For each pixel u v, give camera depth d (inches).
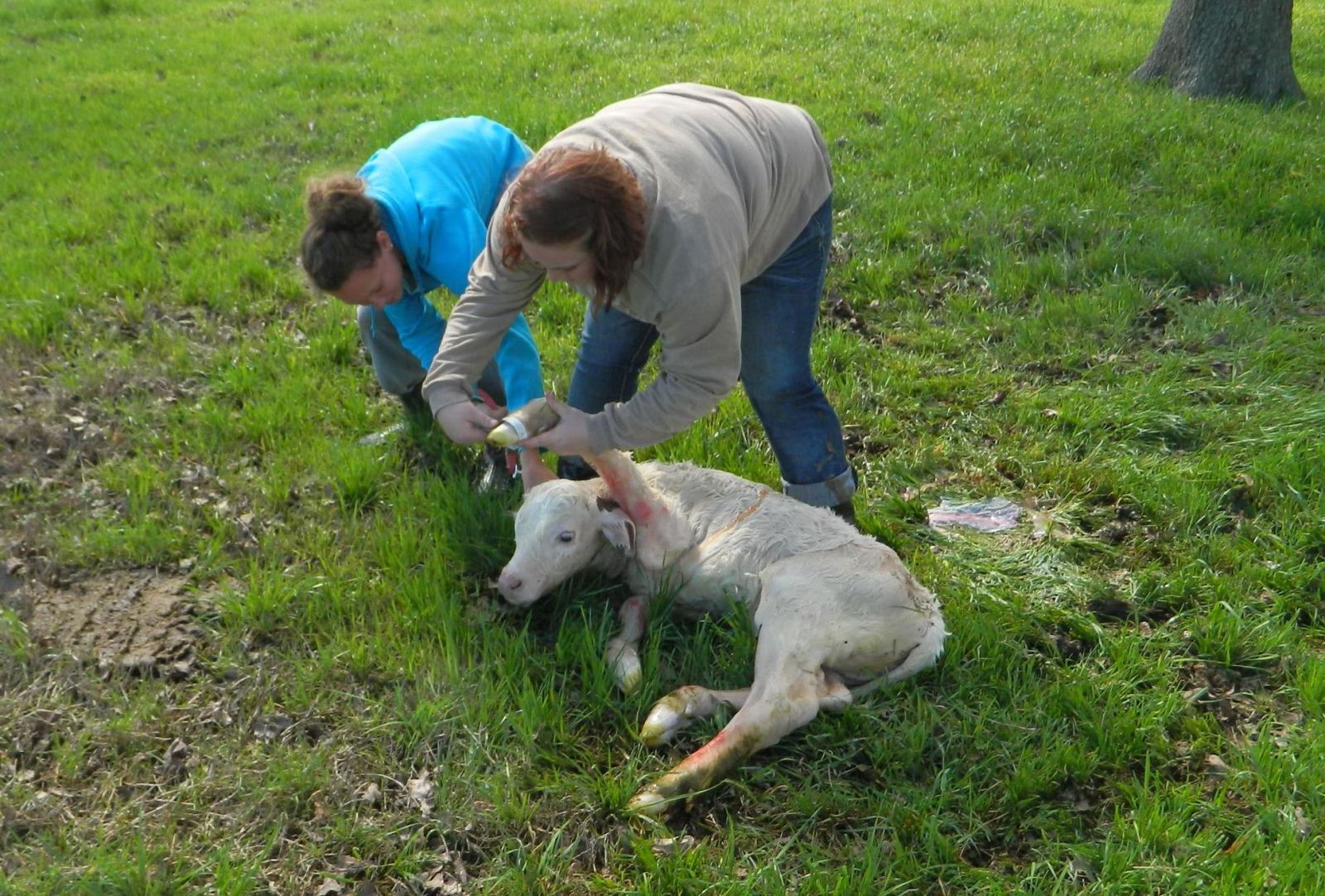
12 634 139.3
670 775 117.3
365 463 173.8
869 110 344.8
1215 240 247.4
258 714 130.0
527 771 121.9
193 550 159.6
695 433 179.6
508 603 145.8
